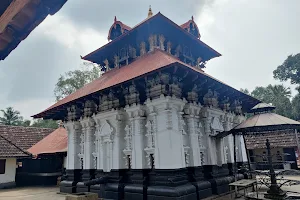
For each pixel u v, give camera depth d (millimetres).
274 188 8359
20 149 16266
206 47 12391
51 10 2156
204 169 9555
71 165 11367
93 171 10508
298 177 15359
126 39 11453
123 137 9602
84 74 24891
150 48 10641
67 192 11047
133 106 9008
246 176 11891
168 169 7691
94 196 8305
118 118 9539
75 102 10734
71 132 11758
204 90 10234
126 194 8609
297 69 34469
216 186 9141
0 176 15258
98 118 10297
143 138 8836
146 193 8086
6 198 11125
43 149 15445
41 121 42344
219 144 10445
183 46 11914
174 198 7250
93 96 10109
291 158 19141
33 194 12148
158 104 8320
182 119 8914
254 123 8805
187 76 8789
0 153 15070
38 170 16250
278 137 19828
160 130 8180
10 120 40781
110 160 9586
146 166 8594
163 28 10750
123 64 11867
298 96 35406
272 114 9188
